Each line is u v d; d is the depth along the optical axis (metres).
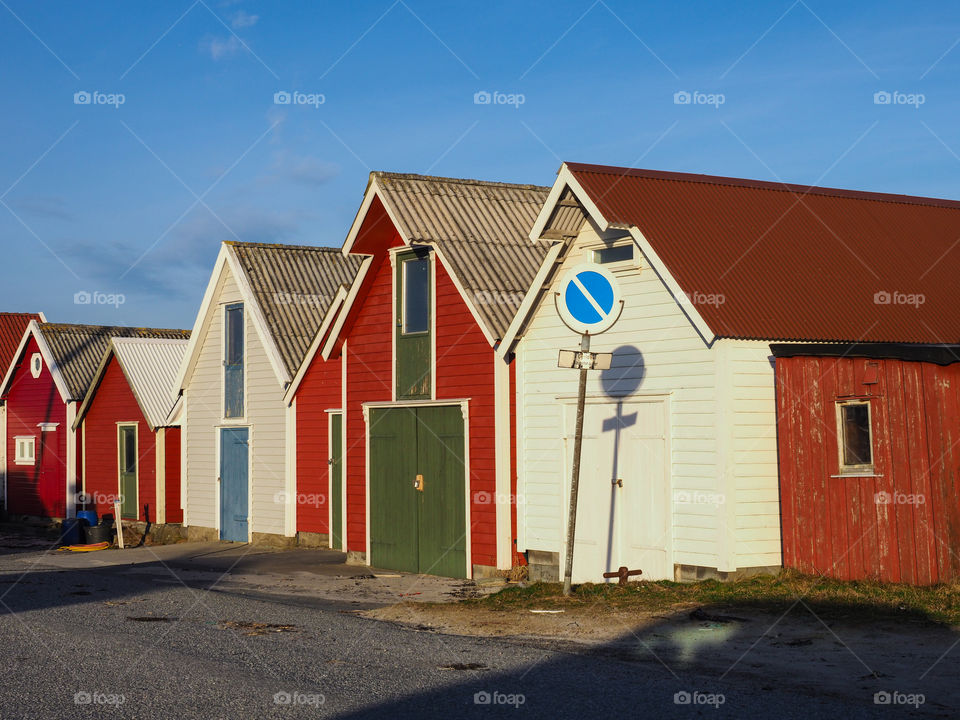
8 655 10.93
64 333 38.28
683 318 15.22
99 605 14.93
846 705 8.31
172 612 14.07
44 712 8.47
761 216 17.31
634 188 16.62
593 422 16.72
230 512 27.48
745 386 14.71
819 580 13.82
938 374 13.57
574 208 16.77
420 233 19.05
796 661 9.97
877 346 13.78
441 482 19.12
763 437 14.80
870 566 13.71
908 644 10.45
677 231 15.93
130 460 32.72
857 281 16.45
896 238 18.12
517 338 18.03
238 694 8.99
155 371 32.34
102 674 9.88
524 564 17.98
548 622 12.72
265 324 26.33
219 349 28.12
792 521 14.43
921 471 13.40
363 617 13.73
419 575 19.25
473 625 12.77
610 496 16.34
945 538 13.39
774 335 14.80
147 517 31.16
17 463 39.53
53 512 37.03
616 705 8.43
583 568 16.77
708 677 9.42
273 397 26.09
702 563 14.79
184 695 8.98
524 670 9.84
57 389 36.78
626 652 10.69
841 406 14.11
